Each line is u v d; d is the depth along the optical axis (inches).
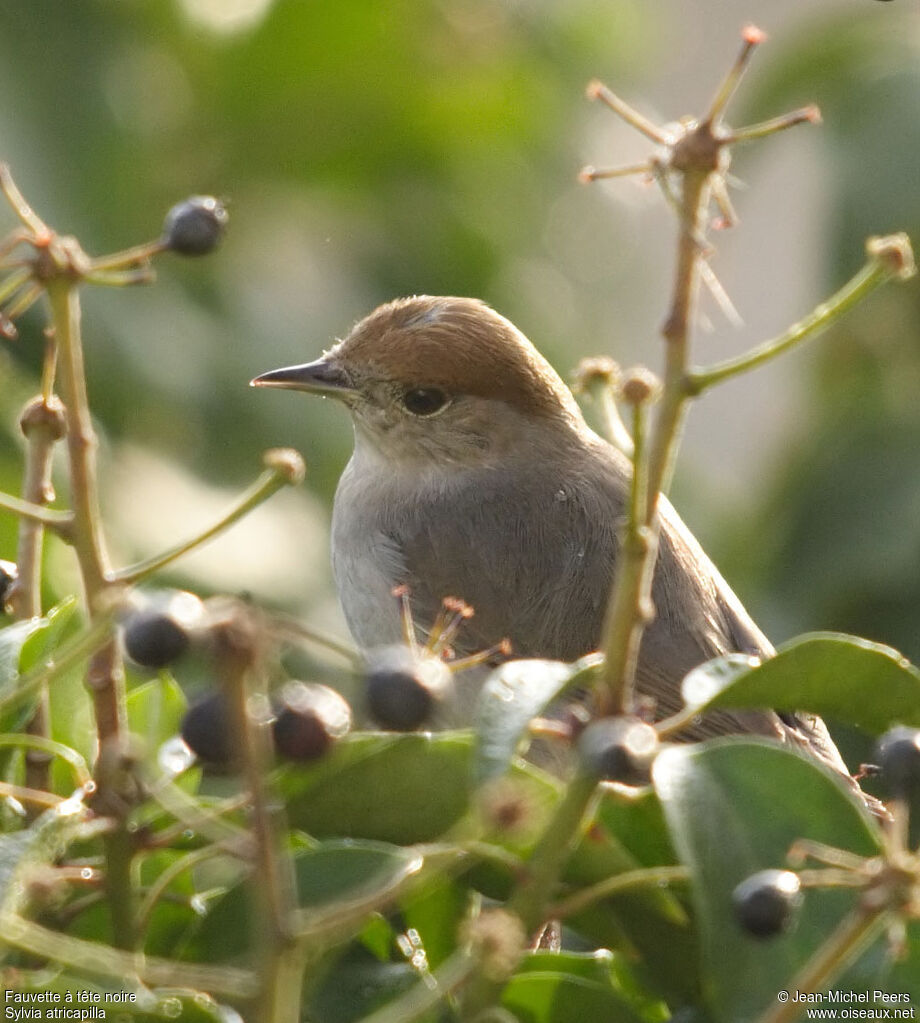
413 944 197.5
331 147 542.6
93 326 453.4
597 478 394.9
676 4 797.9
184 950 179.9
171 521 443.8
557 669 168.6
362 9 522.3
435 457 401.1
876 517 475.5
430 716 161.3
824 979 150.6
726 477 660.1
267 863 146.2
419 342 397.1
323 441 486.6
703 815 167.6
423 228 557.3
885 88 488.7
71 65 475.2
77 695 221.0
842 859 160.2
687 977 186.7
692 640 362.9
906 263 162.1
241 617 141.4
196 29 518.6
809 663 181.3
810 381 513.0
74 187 466.0
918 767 166.4
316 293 526.6
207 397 478.6
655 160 169.6
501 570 383.6
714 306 752.3
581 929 192.2
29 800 179.6
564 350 563.2
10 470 417.7
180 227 173.9
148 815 186.4
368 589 401.1
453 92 551.8
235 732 143.3
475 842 163.5
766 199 748.0
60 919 181.6
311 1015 186.5
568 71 599.2
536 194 578.9
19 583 207.5
